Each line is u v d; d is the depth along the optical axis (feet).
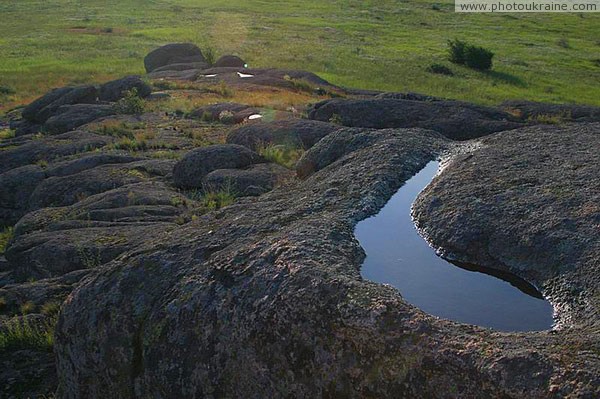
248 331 19.06
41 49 195.21
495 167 26.22
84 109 89.51
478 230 21.97
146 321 21.61
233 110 84.84
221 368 19.43
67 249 39.40
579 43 233.76
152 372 20.88
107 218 44.47
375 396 16.61
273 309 18.72
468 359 15.60
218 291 20.43
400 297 18.07
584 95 152.66
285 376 18.25
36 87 142.72
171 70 139.64
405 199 25.30
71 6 306.35
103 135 74.74
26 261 40.78
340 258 20.25
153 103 94.89
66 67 165.48
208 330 19.97
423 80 156.46
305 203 25.29
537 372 14.80
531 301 19.29
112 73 156.87
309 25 258.16
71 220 44.39
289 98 100.78
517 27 269.03
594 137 29.78
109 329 22.35
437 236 22.45
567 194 22.77
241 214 25.95
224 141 69.51
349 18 283.79
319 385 17.60
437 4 345.10
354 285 18.17
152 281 22.56
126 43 207.72
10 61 174.70
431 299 19.27
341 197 25.44
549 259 20.17
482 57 178.19
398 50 203.62
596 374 14.34
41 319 33.73
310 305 18.17
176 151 65.82
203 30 241.14
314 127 59.72
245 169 49.62
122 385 21.99
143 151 66.49
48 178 57.21
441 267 21.17
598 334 15.92
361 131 35.58
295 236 21.48
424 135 33.76
